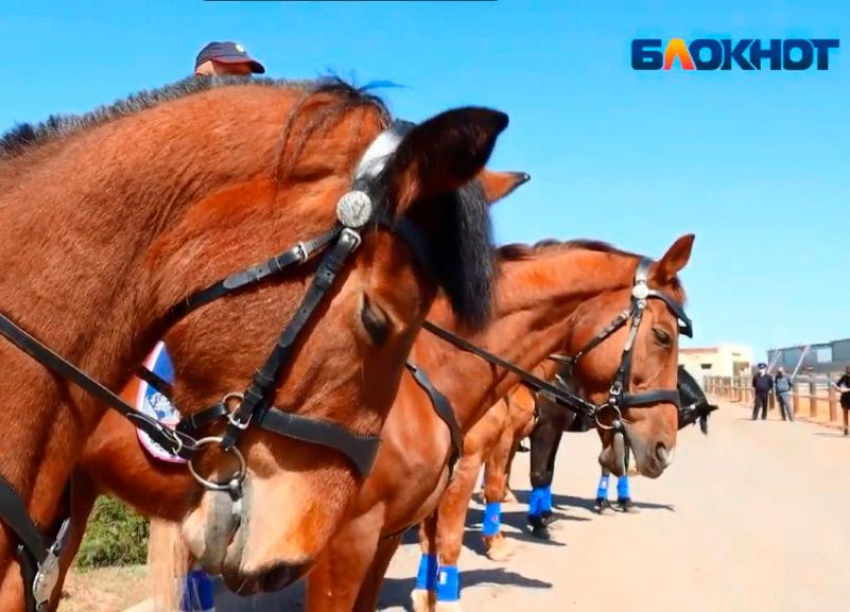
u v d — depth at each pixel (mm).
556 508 10969
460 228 1929
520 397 7789
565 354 4848
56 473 1871
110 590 5773
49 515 1892
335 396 1797
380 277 1802
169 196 1811
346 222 1758
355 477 1866
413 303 1842
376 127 1906
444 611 5477
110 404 1837
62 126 2023
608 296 4781
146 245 1823
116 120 1960
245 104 1892
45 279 1796
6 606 1796
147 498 3389
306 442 1792
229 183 1809
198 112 1865
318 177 1825
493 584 7059
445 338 3969
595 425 5137
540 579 7281
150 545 3619
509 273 4441
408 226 1832
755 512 10766
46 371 1799
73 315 1808
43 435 1826
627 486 10812
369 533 3510
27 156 1947
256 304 1761
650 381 4883
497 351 4348
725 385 45688
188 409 1836
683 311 5012
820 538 9172
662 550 8523
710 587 7164
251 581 1770
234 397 1773
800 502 11562
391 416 3549
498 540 7977
